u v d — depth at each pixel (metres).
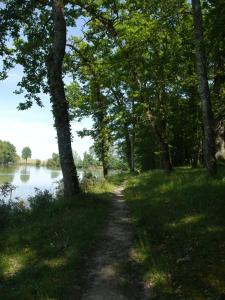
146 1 24.08
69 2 20.67
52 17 18.09
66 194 17.28
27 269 8.88
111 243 10.75
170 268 8.09
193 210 11.91
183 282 7.39
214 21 12.29
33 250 10.13
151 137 47.19
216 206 11.57
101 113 37.34
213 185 14.13
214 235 9.22
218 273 7.42
